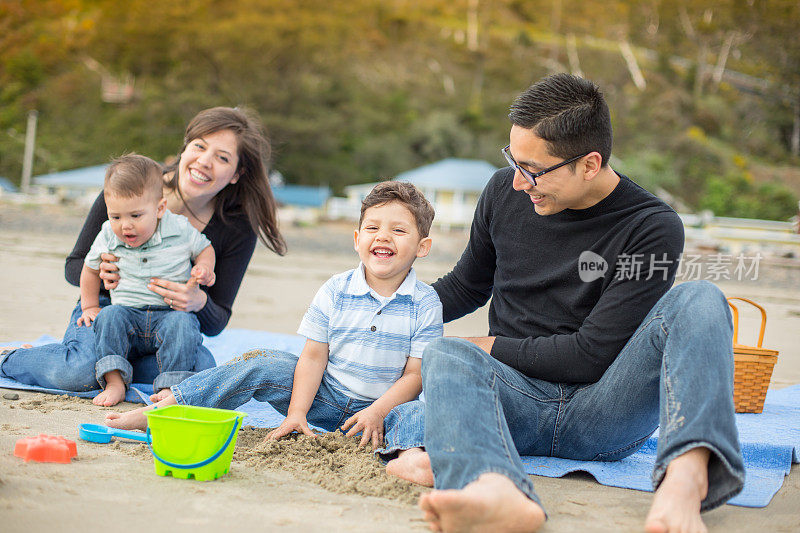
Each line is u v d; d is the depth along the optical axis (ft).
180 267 9.91
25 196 115.96
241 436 7.61
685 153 169.48
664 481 5.49
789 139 186.80
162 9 188.85
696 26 211.82
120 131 166.61
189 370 9.63
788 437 9.14
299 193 143.23
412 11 222.48
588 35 218.59
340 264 60.44
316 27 194.08
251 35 179.52
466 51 209.56
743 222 85.25
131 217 9.52
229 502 5.59
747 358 10.78
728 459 5.41
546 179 7.20
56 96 174.70
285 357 7.88
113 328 9.32
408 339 7.85
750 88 198.90
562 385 7.27
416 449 6.63
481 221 8.43
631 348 6.56
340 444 7.20
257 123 11.02
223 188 10.69
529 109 7.17
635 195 7.38
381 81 194.90
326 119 170.40
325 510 5.55
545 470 7.07
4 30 191.11
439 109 189.37
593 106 7.09
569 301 7.44
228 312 10.78
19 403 8.67
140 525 4.98
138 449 6.89
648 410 6.74
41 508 5.13
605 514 5.90
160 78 182.60
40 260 39.29
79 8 196.95
